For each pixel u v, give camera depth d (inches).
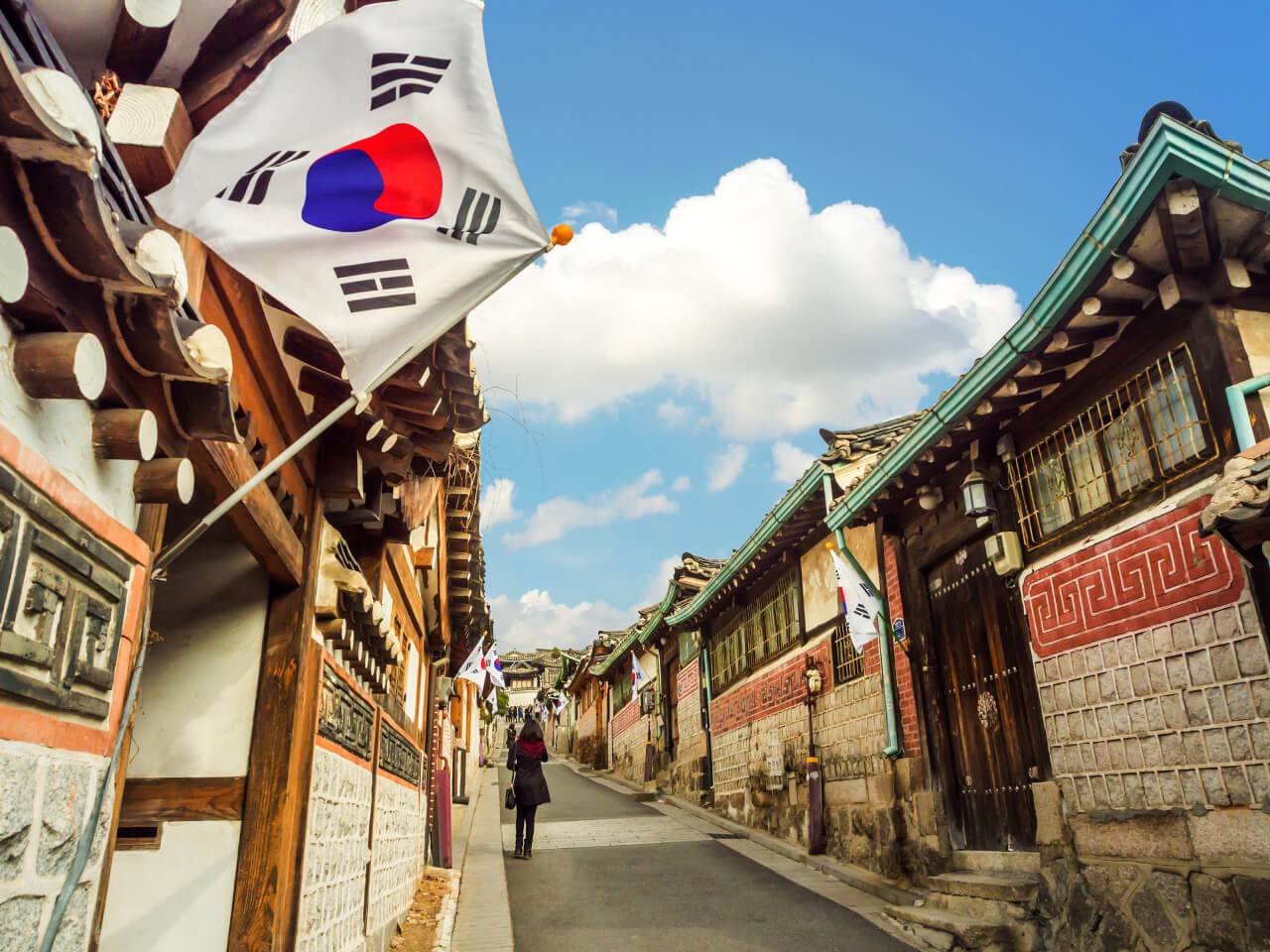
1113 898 224.2
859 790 387.5
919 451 298.8
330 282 107.7
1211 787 200.2
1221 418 200.7
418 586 374.6
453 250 110.1
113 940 141.7
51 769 79.4
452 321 108.3
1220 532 179.6
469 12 115.5
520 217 111.2
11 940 72.2
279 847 148.1
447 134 112.3
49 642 78.7
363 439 175.2
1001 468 285.3
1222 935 192.7
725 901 338.3
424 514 225.8
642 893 356.5
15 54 74.0
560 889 371.6
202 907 144.3
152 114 103.7
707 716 655.1
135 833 147.9
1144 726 220.2
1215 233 196.5
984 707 299.9
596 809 666.2
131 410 89.6
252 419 138.4
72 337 75.0
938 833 318.7
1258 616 191.0
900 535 364.5
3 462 70.0
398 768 308.2
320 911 176.9
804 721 455.5
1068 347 233.0
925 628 341.7
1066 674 249.4
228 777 152.1
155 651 159.0
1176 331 213.9
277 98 109.7
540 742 467.8
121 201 91.0
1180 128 175.8
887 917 302.8
